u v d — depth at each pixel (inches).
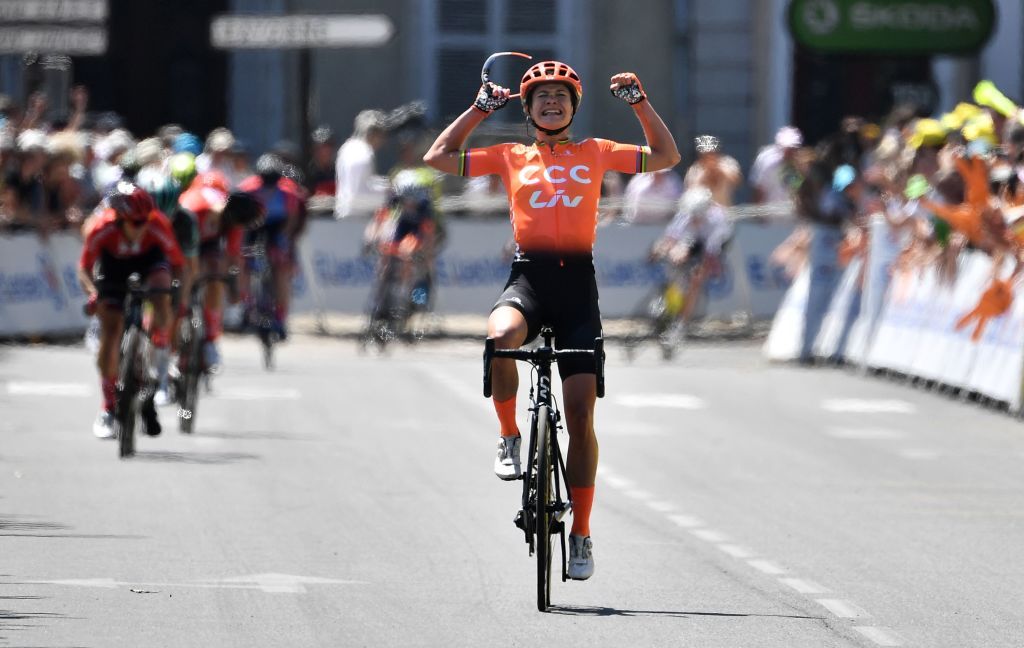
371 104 3725.4
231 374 2315.5
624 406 2048.5
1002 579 1139.9
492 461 1599.4
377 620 999.0
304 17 3061.0
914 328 2306.8
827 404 2086.6
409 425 1838.1
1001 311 2066.9
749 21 3663.9
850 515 1366.9
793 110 3560.5
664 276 2938.0
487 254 3117.6
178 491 1418.6
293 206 2420.0
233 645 936.9
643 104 1073.5
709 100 3681.1
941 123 2315.5
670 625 1000.9
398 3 3715.6
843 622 1014.4
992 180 2049.7
